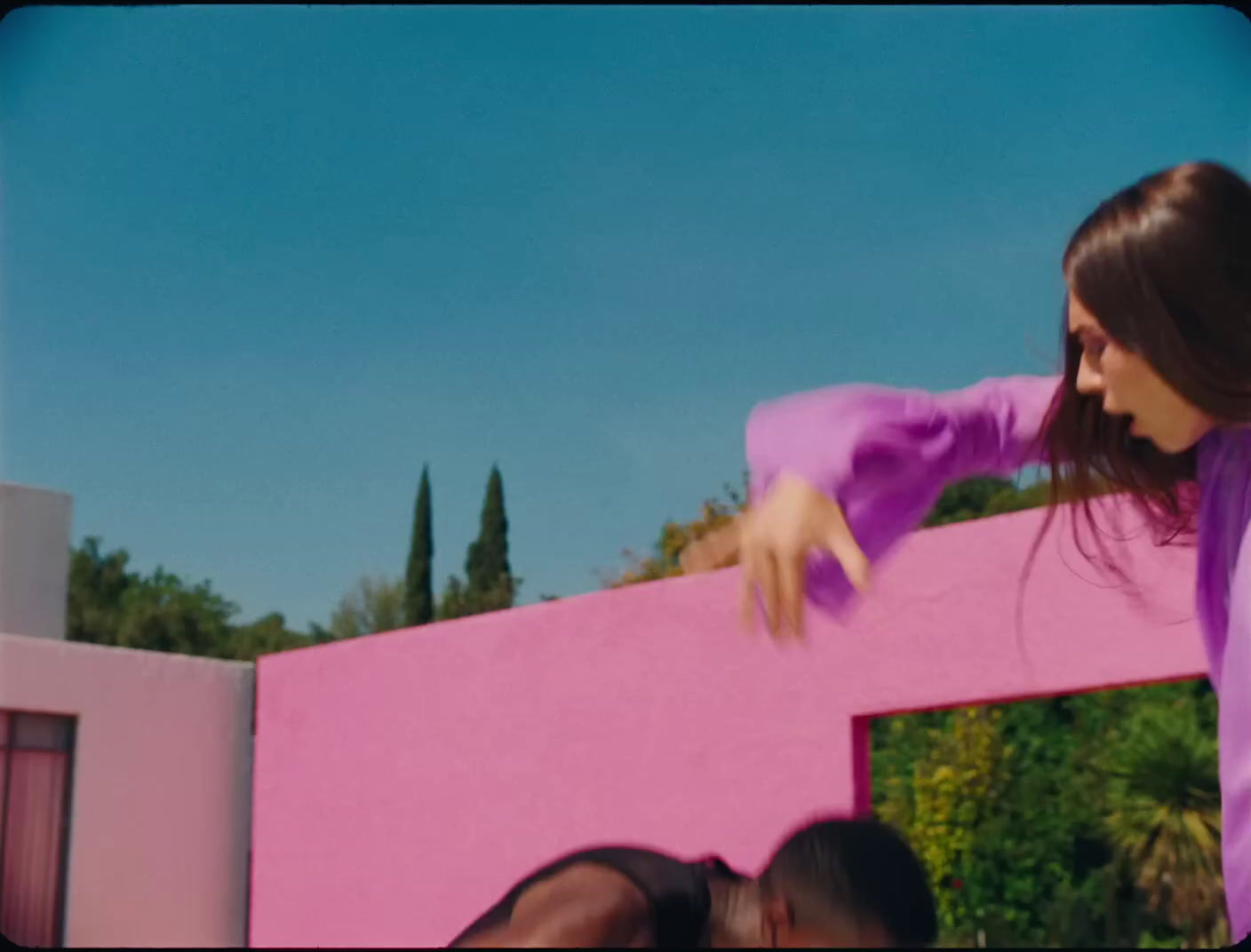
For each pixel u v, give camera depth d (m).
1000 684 7.92
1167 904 13.23
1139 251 1.52
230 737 13.32
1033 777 14.60
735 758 9.02
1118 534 1.93
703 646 9.27
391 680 11.26
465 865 10.52
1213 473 1.79
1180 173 1.55
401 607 43.41
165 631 40.72
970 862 14.28
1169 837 12.94
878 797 15.39
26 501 14.74
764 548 1.52
